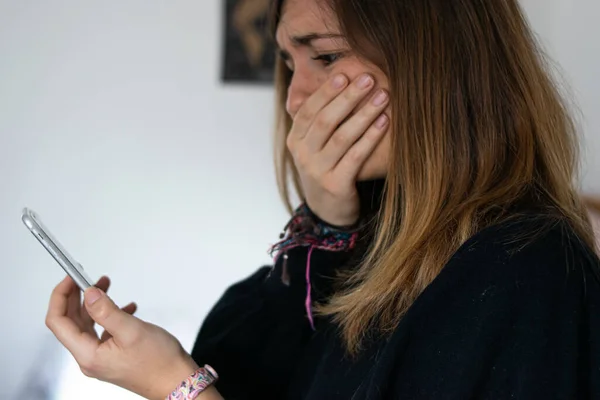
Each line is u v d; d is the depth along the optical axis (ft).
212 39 6.10
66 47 6.06
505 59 2.25
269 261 6.23
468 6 2.22
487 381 1.72
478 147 2.15
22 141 6.10
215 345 2.77
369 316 2.13
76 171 6.14
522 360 1.69
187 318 6.21
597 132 4.92
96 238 6.17
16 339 6.08
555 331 1.70
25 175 6.12
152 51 6.10
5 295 6.11
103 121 6.12
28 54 6.05
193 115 6.15
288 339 2.72
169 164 6.17
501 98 2.21
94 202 6.16
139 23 6.08
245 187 6.20
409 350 1.84
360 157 2.29
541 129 2.24
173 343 2.20
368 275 2.18
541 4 5.42
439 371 1.78
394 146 2.17
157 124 6.15
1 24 6.02
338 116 2.29
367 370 2.10
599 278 1.85
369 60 2.22
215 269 6.24
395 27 2.16
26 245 6.10
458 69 2.17
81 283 2.16
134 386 2.18
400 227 2.15
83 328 2.48
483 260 1.84
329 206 2.45
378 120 2.26
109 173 6.15
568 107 3.63
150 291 6.22
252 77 6.11
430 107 2.14
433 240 2.05
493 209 2.01
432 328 1.83
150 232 6.20
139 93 6.12
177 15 6.08
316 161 2.37
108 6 6.06
